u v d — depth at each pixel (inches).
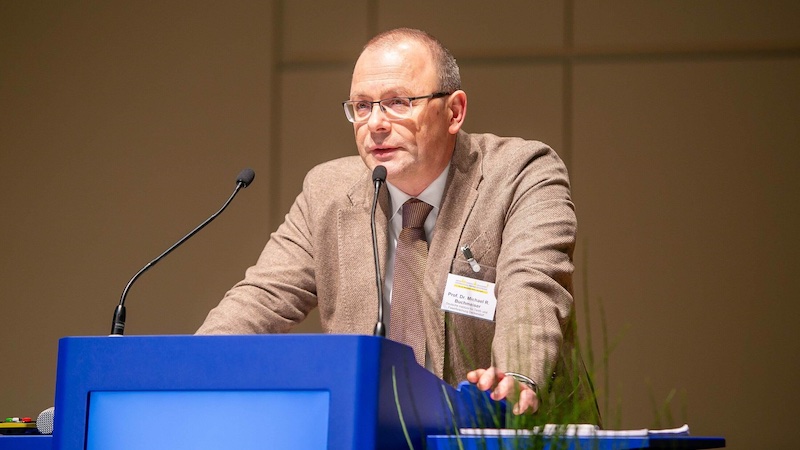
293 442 105.9
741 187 396.2
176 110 425.7
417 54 181.5
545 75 407.2
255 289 189.5
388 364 106.3
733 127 397.7
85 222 426.0
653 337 394.3
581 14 406.0
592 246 400.5
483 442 102.5
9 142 432.8
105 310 421.1
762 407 388.5
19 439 141.6
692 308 394.6
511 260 165.5
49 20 435.5
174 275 419.8
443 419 116.5
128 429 111.3
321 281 191.8
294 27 422.3
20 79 434.6
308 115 418.3
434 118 180.9
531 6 409.1
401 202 189.0
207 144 422.9
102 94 430.3
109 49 431.5
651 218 398.9
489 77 410.3
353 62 417.7
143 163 425.4
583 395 143.9
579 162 403.5
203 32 427.5
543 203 175.6
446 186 185.8
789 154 394.3
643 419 390.6
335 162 205.0
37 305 425.1
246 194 418.6
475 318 177.6
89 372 112.9
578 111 404.8
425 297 180.4
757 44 398.0
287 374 106.3
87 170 428.1
